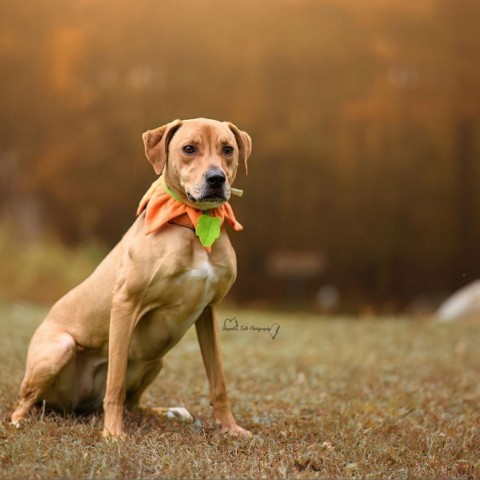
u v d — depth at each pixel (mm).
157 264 4574
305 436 4824
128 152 19344
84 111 19188
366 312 12414
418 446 4711
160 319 4746
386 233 20422
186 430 4859
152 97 19172
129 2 18625
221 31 18688
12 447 4086
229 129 4945
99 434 4598
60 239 18625
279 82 18984
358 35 18297
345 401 6062
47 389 4930
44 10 18484
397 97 18875
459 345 8859
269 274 20156
